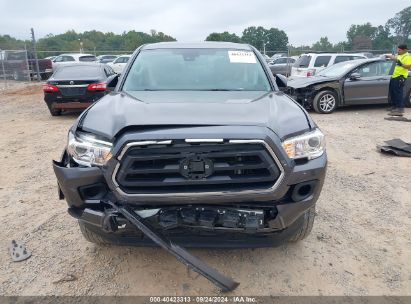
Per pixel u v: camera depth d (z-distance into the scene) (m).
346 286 3.00
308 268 3.22
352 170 5.69
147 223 2.65
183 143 2.51
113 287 2.97
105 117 2.94
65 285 3.00
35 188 5.02
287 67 19.86
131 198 2.58
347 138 7.71
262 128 2.61
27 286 2.98
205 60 4.20
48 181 5.29
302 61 16.08
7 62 22.70
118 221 2.68
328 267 3.24
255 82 3.93
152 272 3.15
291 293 2.92
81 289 2.95
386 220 4.09
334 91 10.66
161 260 3.31
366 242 3.64
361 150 6.80
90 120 2.96
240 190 2.58
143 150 2.53
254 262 3.30
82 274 3.13
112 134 2.67
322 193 4.80
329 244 3.59
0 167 5.95
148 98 3.37
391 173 5.57
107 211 2.71
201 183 2.55
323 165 2.81
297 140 2.72
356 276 3.13
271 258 3.36
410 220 4.10
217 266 3.23
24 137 8.15
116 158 2.55
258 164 2.56
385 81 10.76
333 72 11.18
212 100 3.28
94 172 2.68
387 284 3.04
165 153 2.53
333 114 10.66
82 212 2.81
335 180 5.27
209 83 3.88
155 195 2.56
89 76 10.60
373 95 10.80
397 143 6.83
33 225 3.96
